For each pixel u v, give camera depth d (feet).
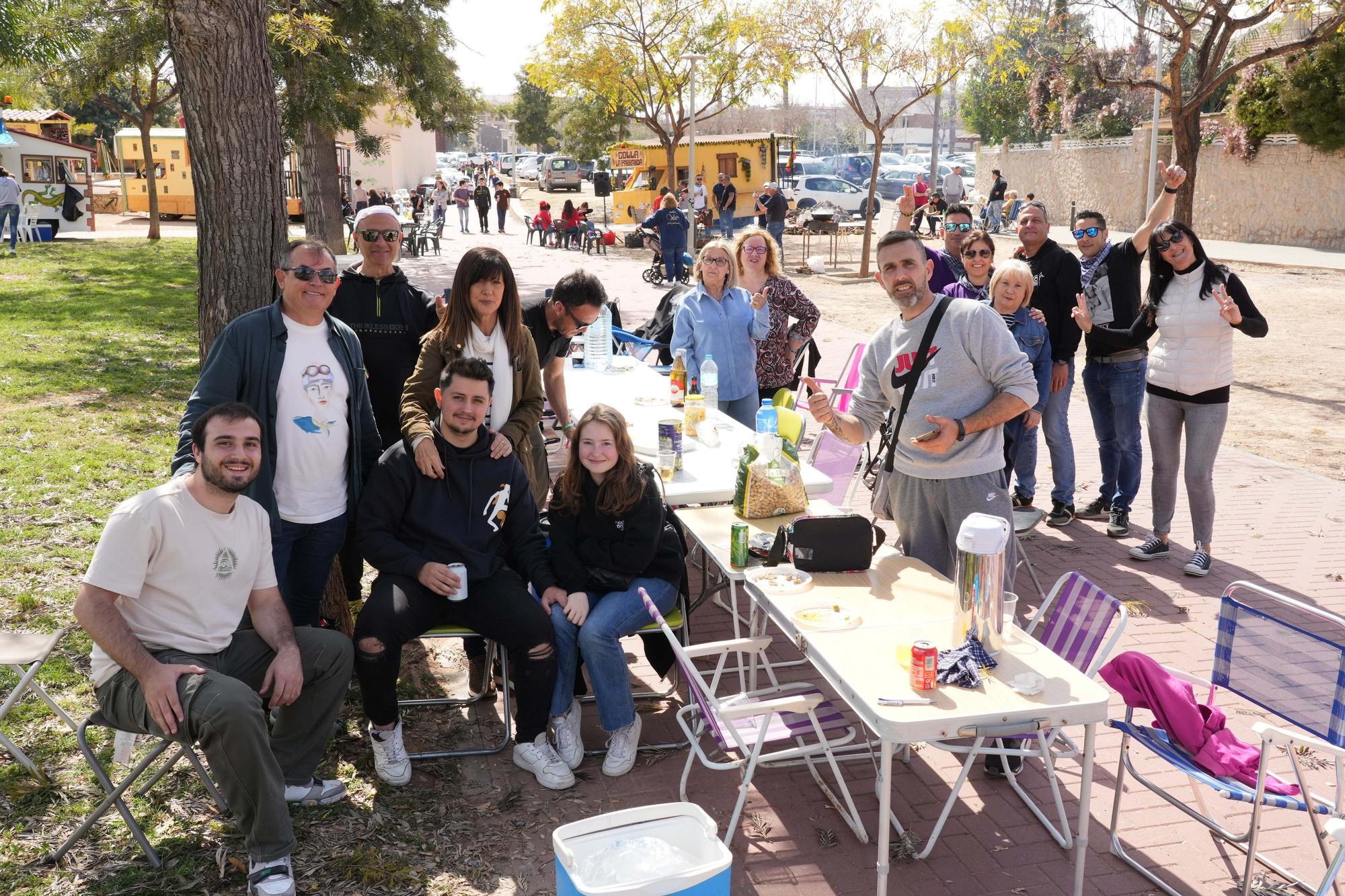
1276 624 11.21
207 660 11.18
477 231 109.60
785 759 13.00
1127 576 19.79
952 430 12.45
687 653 11.82
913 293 12.92
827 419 14.15
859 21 64.03
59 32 53.06
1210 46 46.32
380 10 57.93
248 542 11.32
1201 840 11.95
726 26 86.02
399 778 12.77
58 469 23.48
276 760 11.66
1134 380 21.50
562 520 13.94
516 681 13.03
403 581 12.98
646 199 103.91
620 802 12.63
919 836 11.98
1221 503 24.40
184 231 92.58
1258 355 42.57
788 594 12.57
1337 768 10.46
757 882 11.12
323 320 13.25
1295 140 82.99
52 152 82.38
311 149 64.18
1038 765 13.58
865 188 110.52
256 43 15.14
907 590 12.68
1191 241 18.80
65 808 11.88
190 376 34.06
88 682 14.66
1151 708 11.39
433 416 14.57
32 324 41.47
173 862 11.05
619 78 89.25
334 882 10.88
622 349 28.27
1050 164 112.16
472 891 10.84
